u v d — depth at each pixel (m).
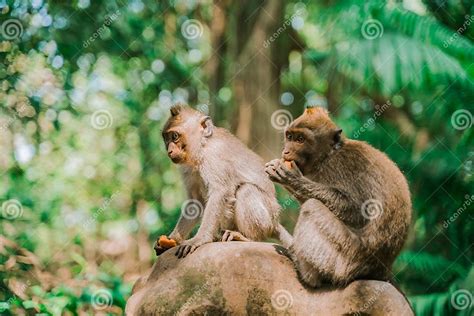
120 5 18.81
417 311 14.48
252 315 8.05
